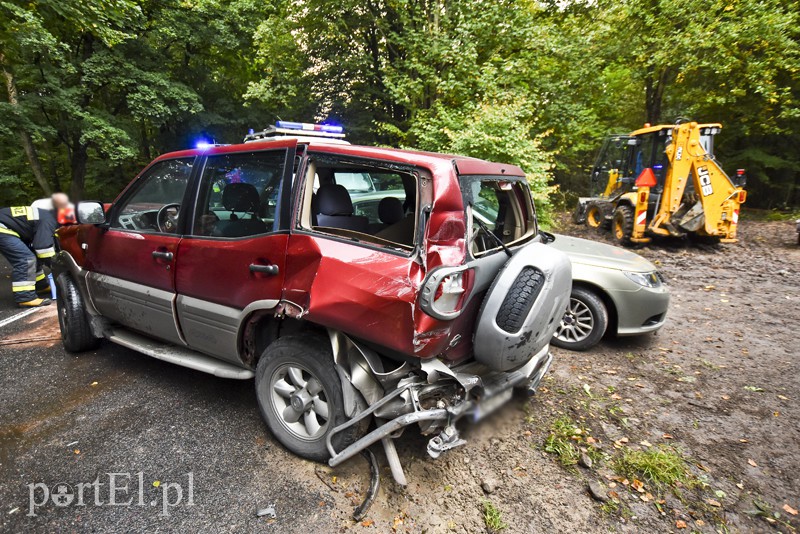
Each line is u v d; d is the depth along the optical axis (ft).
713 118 46.85
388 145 44.47
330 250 7.34
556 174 50.96
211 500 7.43
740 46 37.24
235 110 50.21
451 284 6.73
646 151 31.99
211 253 8.98
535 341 8.01
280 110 48.55
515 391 10.25
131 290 10.76
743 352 14.23
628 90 51.96
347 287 7.04
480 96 33.42
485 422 9.57
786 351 14.32
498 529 7.03
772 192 51.88
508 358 7.76
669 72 45.52
